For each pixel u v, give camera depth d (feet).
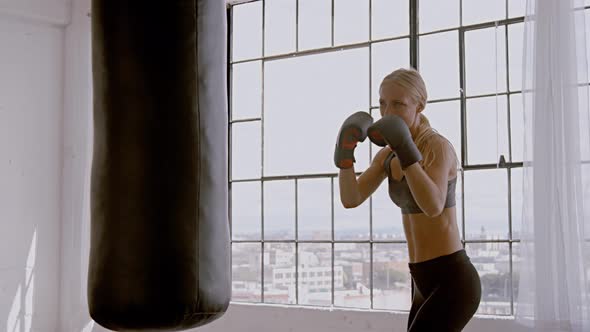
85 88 16.51
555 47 10.51
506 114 12.02
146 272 5.53
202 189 5.69
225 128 6.07
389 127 7.61
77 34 16.49
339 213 13.89
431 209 7.68
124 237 5.61
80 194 16.29
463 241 12.29
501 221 11.96
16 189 15.71
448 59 12.82
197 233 5.63
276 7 15.23
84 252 16.16
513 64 12.06
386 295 13.19
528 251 10.59
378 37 13.74
